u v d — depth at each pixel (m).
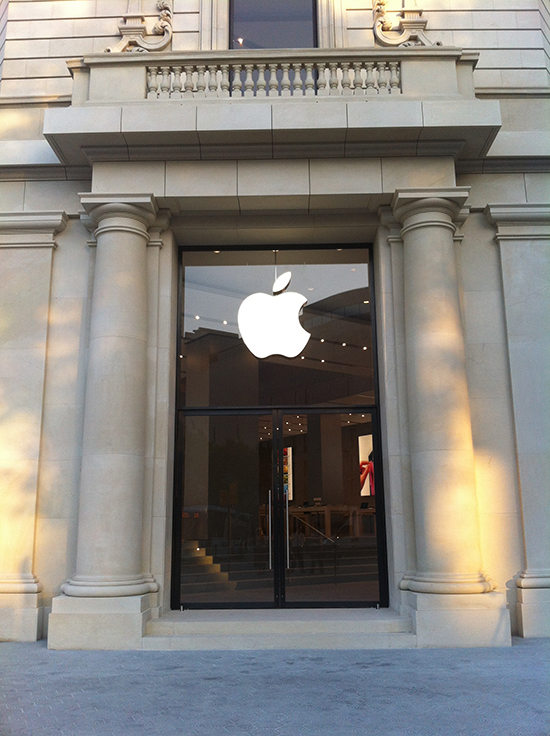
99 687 6.10
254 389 10.20
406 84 9.51
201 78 9.77
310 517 9.80
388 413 9.34
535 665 6.88
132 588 8.25
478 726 4.90
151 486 9.09
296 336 10.37
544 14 11.53
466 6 10.94
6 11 12.15
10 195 10.07
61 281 9.88
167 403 9.40
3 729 4.88
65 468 9.30
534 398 9.38
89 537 8.38
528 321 9.60
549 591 8.69
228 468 9.94
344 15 10.88
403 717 5.12
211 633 8.29
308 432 10.05
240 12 11.28
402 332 9.47
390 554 9.34
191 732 4.80
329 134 9.03
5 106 10.47
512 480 9.20
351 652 7.71
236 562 9.64
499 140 10.04
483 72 10.70
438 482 8.45
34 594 8.77
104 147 9.22
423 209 9.23
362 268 10.52
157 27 10.81
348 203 9.58
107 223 9.27
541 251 9.82
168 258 9.87
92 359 8.94
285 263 10.61
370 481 9.82
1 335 9.63
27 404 9.42
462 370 8.84
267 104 9.02
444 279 9.02
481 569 8.43
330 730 4.83
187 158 9.34
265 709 5.36
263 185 9.32
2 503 9.12
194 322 10.40
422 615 8.05
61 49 10.85
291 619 8.46
